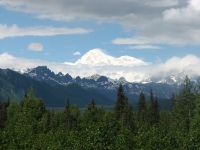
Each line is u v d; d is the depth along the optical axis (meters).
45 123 135.75
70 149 70.25
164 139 70.88
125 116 149.38
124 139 71.25
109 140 67.88
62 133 80.75
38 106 159.12
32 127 106.75
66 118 168.62
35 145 72.88
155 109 163.50
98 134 66.50
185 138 71.69
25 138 81.12
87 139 66.62
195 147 68.00
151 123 155.88
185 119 138.75
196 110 129.88
